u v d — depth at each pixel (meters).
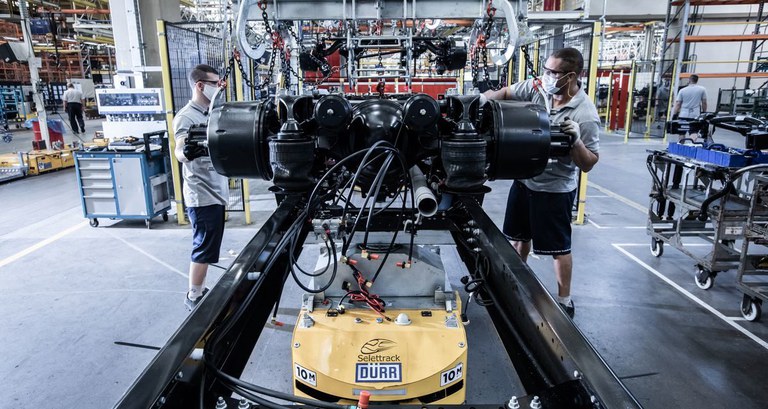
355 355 1.96
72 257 4.53
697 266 3.93
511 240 3.42
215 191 3.19
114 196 5.33
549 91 2.82
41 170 8.73
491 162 1.77
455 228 2.05
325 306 2.27
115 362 2.80
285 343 3.01
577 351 1.01
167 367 0.93
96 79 20.30
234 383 1.04
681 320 3.30
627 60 17.38
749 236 3.23
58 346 2.97
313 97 1.90
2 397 2.49
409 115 1.58
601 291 3.77
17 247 4.82
